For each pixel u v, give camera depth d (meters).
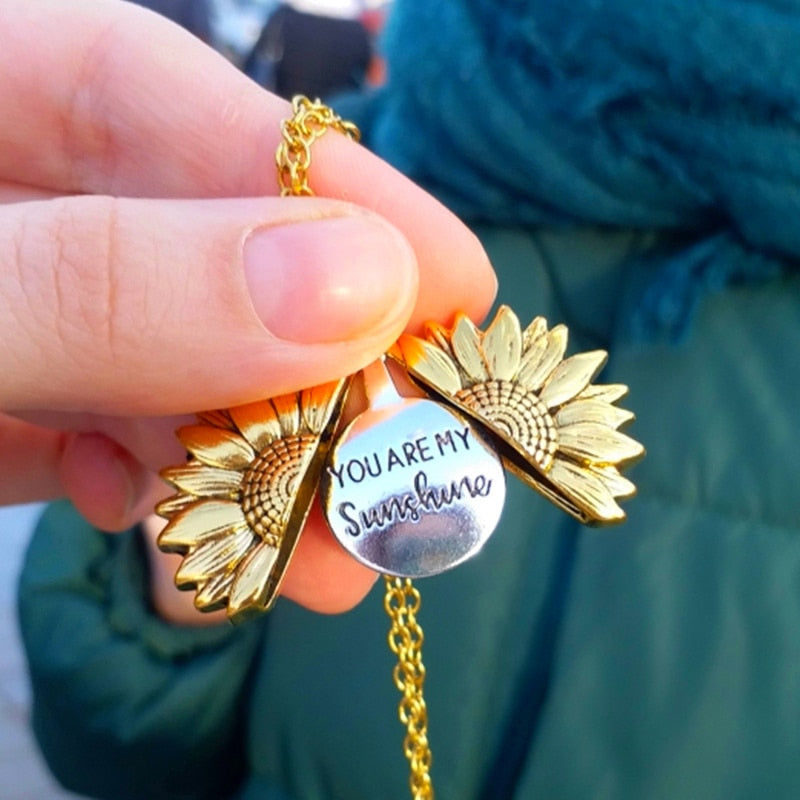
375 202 0.09
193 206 0.07
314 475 0.08
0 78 0.10
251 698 0.13
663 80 0.11
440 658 0.12
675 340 0.12
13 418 0.12
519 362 0.08
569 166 0.12
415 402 0.08
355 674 0.12
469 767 0.12
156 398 0.07
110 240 0.07
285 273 0.07
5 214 0.07
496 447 0.08
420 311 0.09
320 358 0.07
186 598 0.13
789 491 0.11
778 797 0.10
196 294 0.07
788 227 0.11
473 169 0.13
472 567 0.12
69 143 0.10
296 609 0.13
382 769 0.11
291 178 0.09
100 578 0.13
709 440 0.12
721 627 0.11
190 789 0.13
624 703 0.11
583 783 0.11
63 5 0.09
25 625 0.13
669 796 0.11
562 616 0.12
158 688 0.13
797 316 0.12
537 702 0.12
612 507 0.08
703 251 0.12
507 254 0.13
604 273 0.13
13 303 0.07
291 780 0.12
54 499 0.13
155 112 0.09
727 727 0.11
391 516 0.08
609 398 0.08
